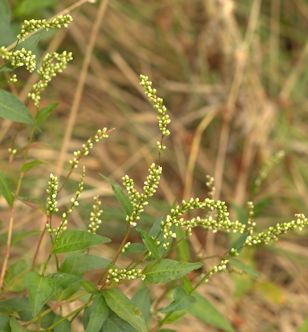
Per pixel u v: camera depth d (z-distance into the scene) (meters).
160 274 2.74
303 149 6.02
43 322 3.00
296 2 6.86
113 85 6.21
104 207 5.11
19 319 3.05
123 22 6.38
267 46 6.61
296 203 5.80
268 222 5.67
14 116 2.87
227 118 5.87
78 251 2.86
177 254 3.36
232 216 5.55
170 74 6.35
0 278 3.13
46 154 5.45
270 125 6.05
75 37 6.07
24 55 2.92
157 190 5.73
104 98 6.11
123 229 5.18
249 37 6.06
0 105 2.86
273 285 4.75
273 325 5.15
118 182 5.70
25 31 2.90
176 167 5.88
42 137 5.61
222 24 6.06
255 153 5.89
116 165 5.80
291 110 6.20
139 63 6.36
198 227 5.16
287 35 6.78
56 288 2.71
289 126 6.11
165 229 2.79
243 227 2.82
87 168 5.64
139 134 5.99
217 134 6.03
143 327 2.70
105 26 6.28
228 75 6.05
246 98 6.02
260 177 4.45
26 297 3.20
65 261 2.83
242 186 5.78
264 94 6.16
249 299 5.20
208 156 5.96
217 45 6.09
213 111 5.90
